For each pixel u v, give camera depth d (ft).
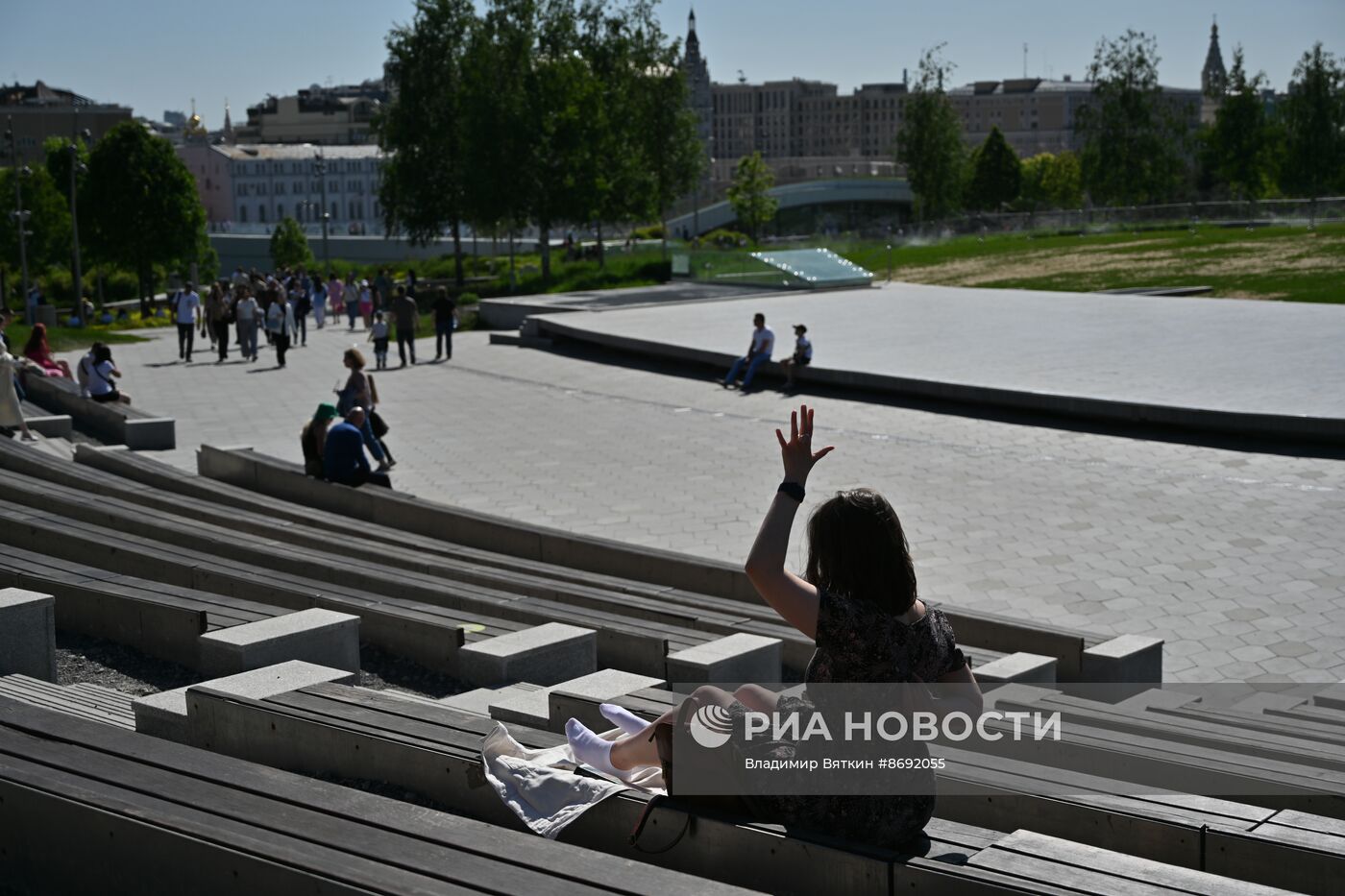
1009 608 38.40
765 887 12.16
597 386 89.76
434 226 220.23
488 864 11.19
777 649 26.00
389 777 15.47
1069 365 80.69
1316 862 12.64
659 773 13.75
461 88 196.34
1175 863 13.55
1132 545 44.88
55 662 23.45
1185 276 144.25
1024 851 11.46
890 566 11.56
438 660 25.58
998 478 56.54
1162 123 268.21
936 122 293.02
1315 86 269.85
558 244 323.78
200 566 29.55
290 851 11.54
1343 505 49.29
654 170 220.64
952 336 98.48
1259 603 38.09
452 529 43.78
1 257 294.46
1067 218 225.15
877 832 11.69
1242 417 60.90
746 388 85.15
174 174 255.91
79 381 71.26
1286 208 201.98
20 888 13.79
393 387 92.43
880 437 67.21
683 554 38.83
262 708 16.74
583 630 25.81
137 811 12.66
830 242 205.36
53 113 541.75
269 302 119.03
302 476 49.47
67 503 37.22
